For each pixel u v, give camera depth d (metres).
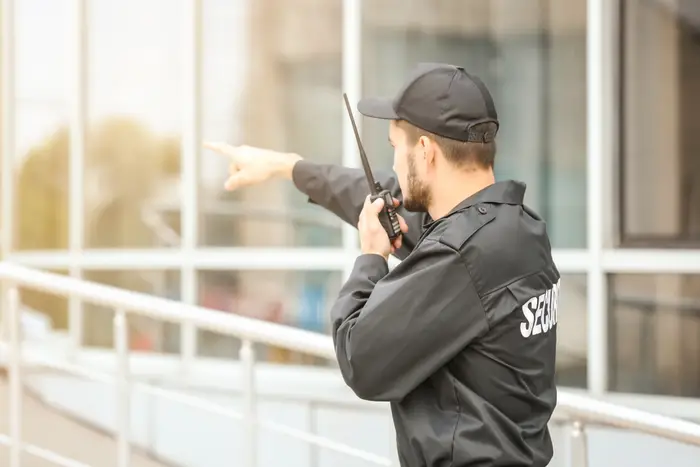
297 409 7.91
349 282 3.46
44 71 9.45
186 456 8.36
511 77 7.61
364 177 4.24
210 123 8.64
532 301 3.30
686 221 6.99
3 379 9.73
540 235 3.41
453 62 7.80
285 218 8.30
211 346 8.53
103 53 9.09
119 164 9.02
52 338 9.31
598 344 7.05
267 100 8.45
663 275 6.91
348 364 3.29
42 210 9.49
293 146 8.36
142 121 8.91
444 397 3.32
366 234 3.56
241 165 4.47
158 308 5.70
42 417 8.94
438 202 3.45
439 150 3.41
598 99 7.07
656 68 7.06
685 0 6.98
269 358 8.30
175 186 8.74
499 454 3.22
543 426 3.40
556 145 7.47
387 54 7.99
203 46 8.65
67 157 9.34
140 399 8.59
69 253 9.26
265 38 8.45
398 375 3.24
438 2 7.83
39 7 9.43
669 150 7.04
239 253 8.45
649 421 4.36
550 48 7.47
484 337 3.26
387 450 7.51
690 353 6.83
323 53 8.23
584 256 7.14
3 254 9.64
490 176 3.46
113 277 9.02
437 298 3.20
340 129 8.17
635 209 7.11
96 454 8.15
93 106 9.14
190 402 5.81
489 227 3.28
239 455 8.15
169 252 8.74
